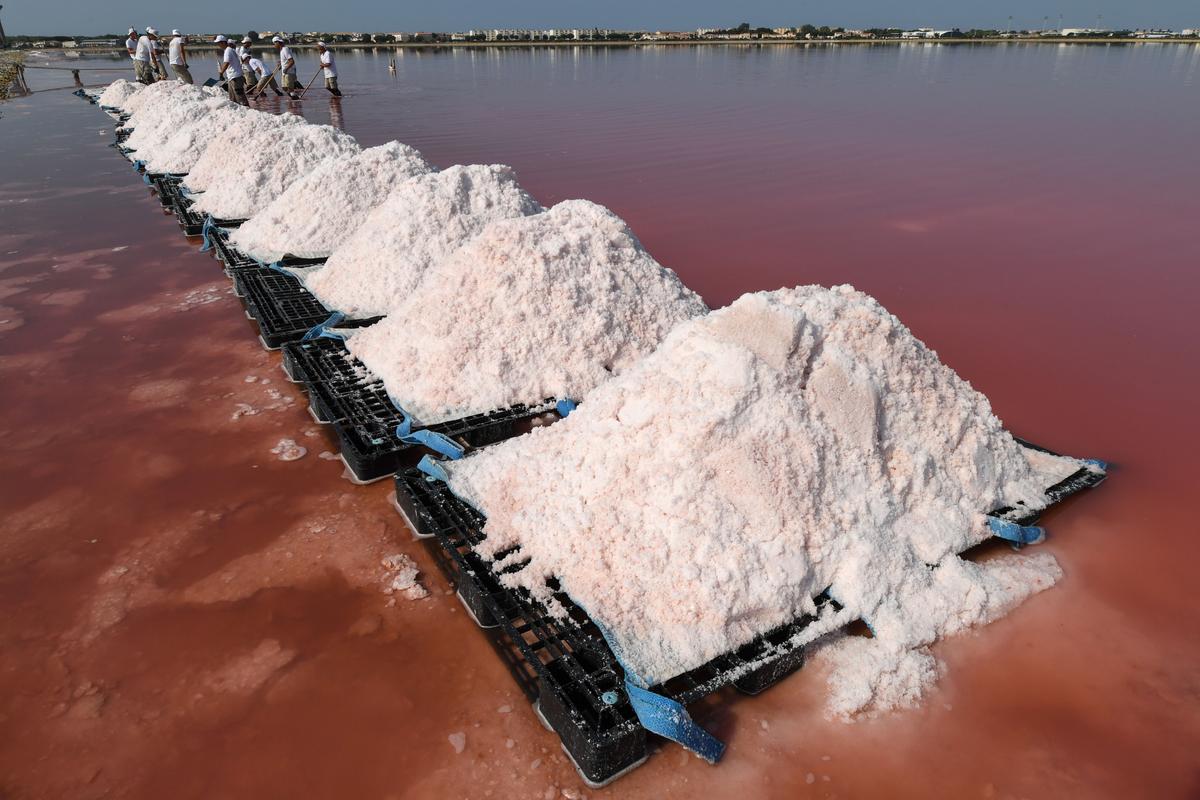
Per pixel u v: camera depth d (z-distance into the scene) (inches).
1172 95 687.7
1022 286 228.1
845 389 112.3
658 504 101.6
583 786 82.4
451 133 486.9
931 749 86.7
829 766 84.8
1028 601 107.6
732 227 289.7
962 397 125.6
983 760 85.4
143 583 111.1
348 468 139.4
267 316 191.3
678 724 82.0
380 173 246.8
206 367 179.6
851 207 317.4
